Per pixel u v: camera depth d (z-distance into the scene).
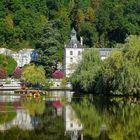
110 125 87.81
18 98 160.75
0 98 160.50
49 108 120.44
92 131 81.31
